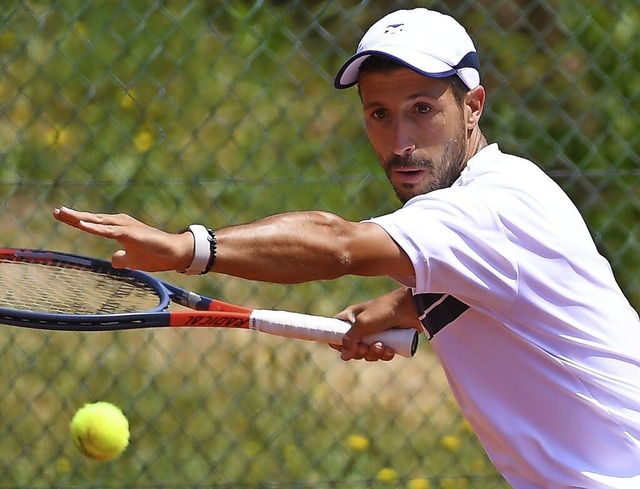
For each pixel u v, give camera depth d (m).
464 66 7.76
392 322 8.93
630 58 17.80
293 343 16.58
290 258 6.70
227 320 9.08
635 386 7.59
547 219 7.24
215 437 15.30
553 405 7.50
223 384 15.85
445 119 7.73
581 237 7.45
